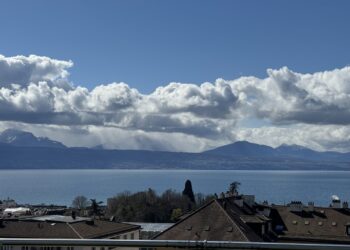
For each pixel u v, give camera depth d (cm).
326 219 6481
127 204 14025
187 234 4762
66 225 5491
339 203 6819
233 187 11250
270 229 6006
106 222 6191
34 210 12888
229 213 5075
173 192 15388
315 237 6141
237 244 535
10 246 566
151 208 13838
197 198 16200
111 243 560
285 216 6638
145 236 7644
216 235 4634
